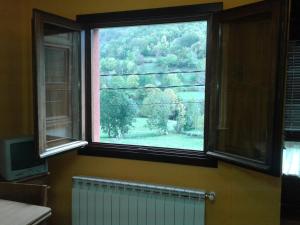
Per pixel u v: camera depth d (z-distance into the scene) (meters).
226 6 2.18
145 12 2.38
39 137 2.11
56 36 2.45
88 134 2.67
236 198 2.21
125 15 2.43
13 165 2.21
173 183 2.39
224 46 2.15
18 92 2.75
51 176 2.78
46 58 2.40
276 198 2.10
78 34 2.55
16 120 2.74
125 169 2.54
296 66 2.12
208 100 2.27
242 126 2.11
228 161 2.07
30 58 2.78
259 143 1.98
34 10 2.04
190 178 2.34
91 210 2.49
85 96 2.64
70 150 2.45
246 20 2.02
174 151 2.42
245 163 1.95
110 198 2.42
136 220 2.35
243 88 2.10
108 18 2.49
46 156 2.17
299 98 2.14
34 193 1.86
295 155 2.19
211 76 2.19
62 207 2.77
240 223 2.21
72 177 2.60
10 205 1.75
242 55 2.10
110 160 2.58
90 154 2.64
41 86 2.12
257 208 2.15
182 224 2.22
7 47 2.61
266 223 2.13
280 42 1.69
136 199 2.34
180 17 2.30
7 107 2.63
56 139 2.51
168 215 2.25
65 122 2.60
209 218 2.29
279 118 1.74
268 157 1.82
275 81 1.74
